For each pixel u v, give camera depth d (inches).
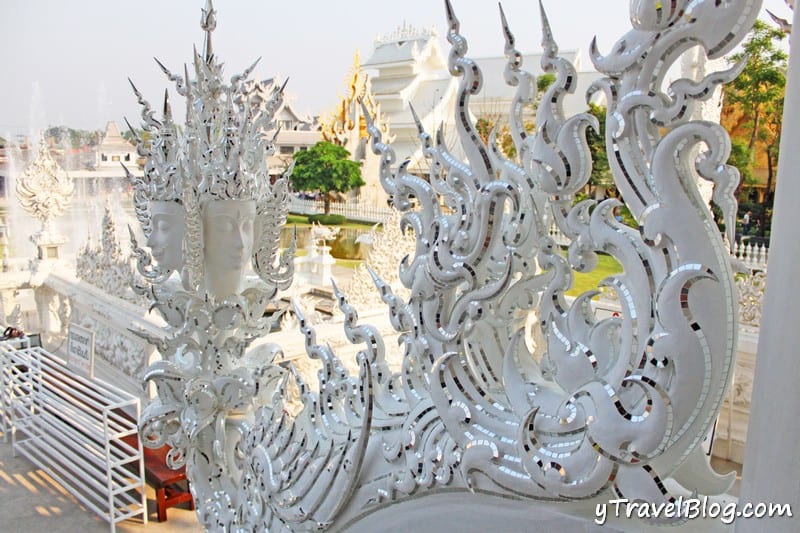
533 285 84.5
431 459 80.9
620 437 60.8
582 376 69.4
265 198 128.6
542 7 72.2
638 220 62.6
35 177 326.3
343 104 623.2
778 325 49.5
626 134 63.2
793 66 49.4
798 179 48.1
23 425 222.1
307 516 99.3
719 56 59.4
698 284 58.8
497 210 77.1
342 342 213.6
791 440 48.1
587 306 72.7
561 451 67.5
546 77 318.7
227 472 130.5
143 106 122.6
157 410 129.7
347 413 100.9
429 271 83.5
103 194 468.8
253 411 133.7
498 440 74.0
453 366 78.8
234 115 121.0
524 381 77.7
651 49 61.5
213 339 128.3
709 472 70.7
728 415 170.6
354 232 500.7
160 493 181.3
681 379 58.3
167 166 119.1
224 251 121.9
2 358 233.1
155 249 121.6
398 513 87.7
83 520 182.2
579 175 69.9
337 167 550.6
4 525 178.4
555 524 70.4
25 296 336.5
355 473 92.4
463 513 78.9
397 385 100.7
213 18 119.2
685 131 59.0
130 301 238.1
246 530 117.7
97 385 199.6
